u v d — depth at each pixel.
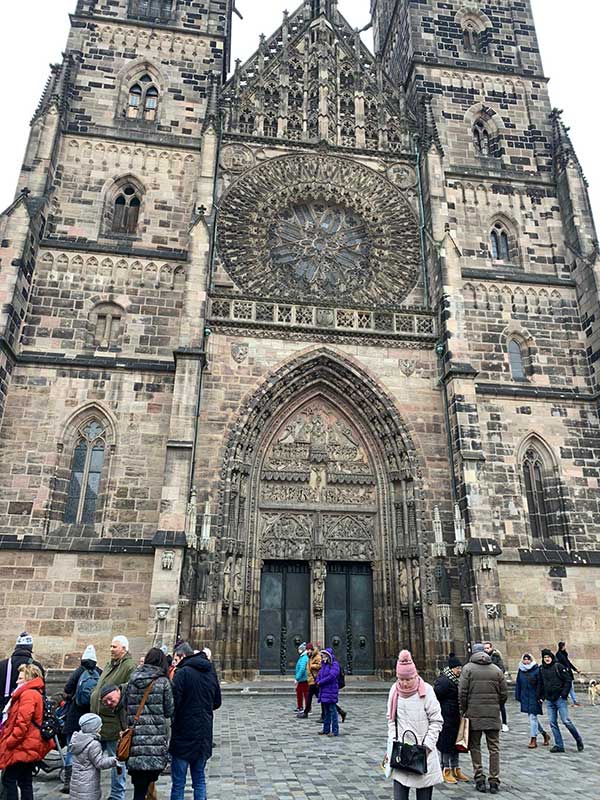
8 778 11.41
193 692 12.17
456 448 38.78
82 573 34.25
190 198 45.56
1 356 36.22
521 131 53.06
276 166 46.94
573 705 30.83
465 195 49.28
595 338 44.38
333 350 40.94
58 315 40.03
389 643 37.47
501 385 43.22
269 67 50.38
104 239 43.16
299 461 40.84
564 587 38.44
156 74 50.12
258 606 37.53
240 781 15.48
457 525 36.91
